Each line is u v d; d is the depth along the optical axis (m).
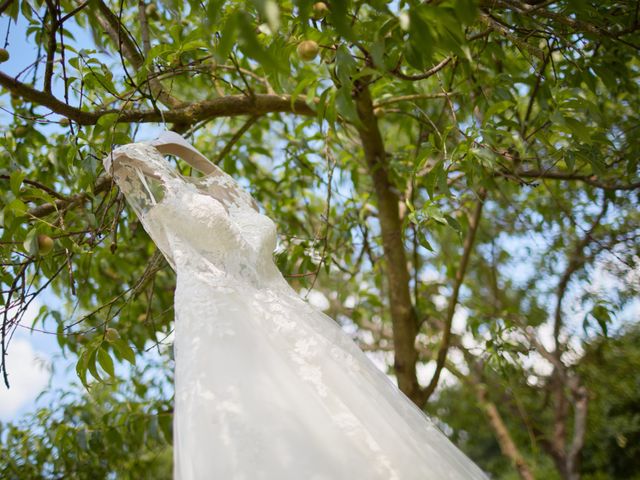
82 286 2.97
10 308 2.05
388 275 3.09
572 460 4.50
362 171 4.25
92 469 3.49
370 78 2.72
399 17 1.40
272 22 1.07
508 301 5.24
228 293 1.68
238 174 3.50
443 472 1.49
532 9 1.94
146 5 2.98
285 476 1.29
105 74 2.29
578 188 3.94
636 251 3.52
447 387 7.43
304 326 1.70
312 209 4.31
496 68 3.01
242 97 2.60
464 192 3.28
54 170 2.91
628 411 6.20
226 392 1.43
